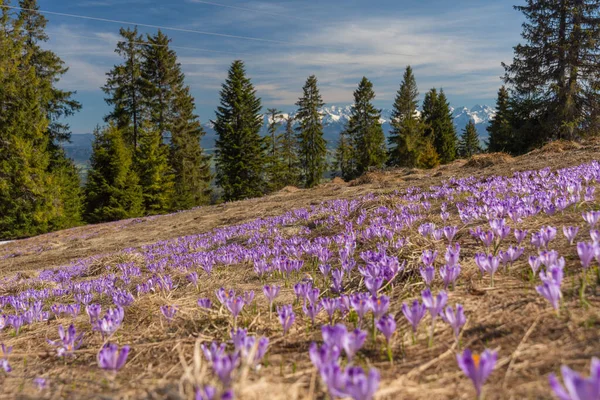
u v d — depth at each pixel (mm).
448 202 6691
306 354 1997
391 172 18047
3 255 15500
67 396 1777
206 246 8289
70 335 2365
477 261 2459
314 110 55156
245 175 44000
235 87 43219
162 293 3867
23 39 30609
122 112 40250
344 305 2291
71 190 30516
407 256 3471
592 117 27500
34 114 26891
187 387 1605
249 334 2387
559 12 28078
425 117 60719
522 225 3859
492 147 47125
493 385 1424
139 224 18453
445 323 2064
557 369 1430
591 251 1991
